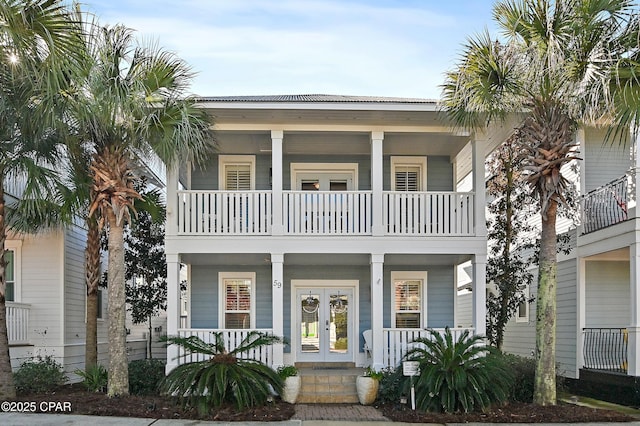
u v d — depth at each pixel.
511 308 15.76
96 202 11.29
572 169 15.68
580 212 15.15
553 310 11.16
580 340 14.95
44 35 8.58
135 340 20.75
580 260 15.17
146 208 13.30
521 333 18.14
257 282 15.21
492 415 10.33
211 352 11.22
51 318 14.73
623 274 15.41
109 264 11.34
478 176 13.12
